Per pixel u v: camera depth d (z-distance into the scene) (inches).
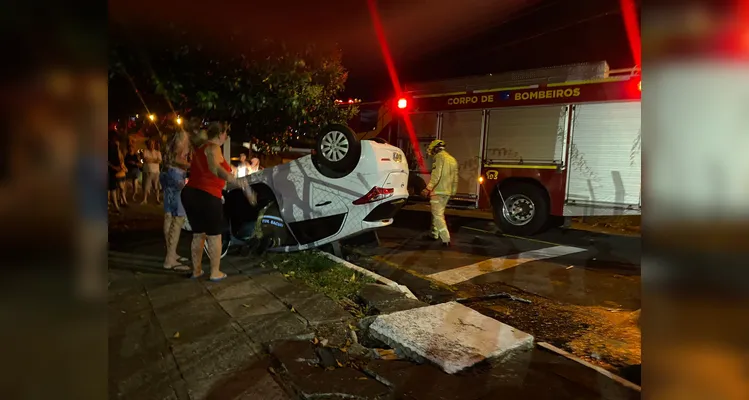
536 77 331.9
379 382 118.0
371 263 251.9
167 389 110.7
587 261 264.5
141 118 226.5
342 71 285.0
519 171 339.3
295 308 162.9
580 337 160.1
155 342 134.0
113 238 276.1
